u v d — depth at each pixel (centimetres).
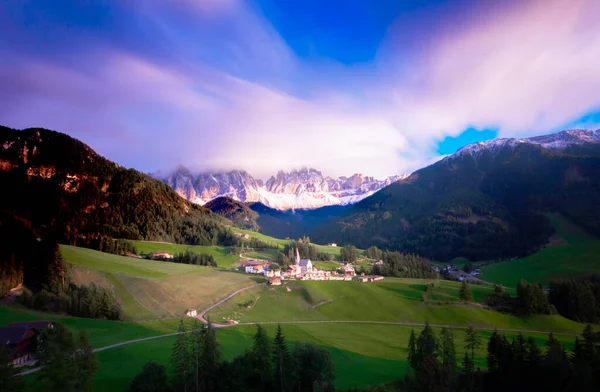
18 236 18750
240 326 14938
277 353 9231
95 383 8431
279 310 17988
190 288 18662
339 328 16050
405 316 18350
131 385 8156
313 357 9306
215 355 8956
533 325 18488
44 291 14800
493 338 10331
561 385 9150
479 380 9944
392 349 13462
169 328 13762
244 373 8938
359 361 11681
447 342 9712
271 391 9094
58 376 7156
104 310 14500
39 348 9462
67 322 13225
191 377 8425
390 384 9644
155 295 17025
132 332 12938
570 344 15938
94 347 10969
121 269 19450
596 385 8869
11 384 6931
